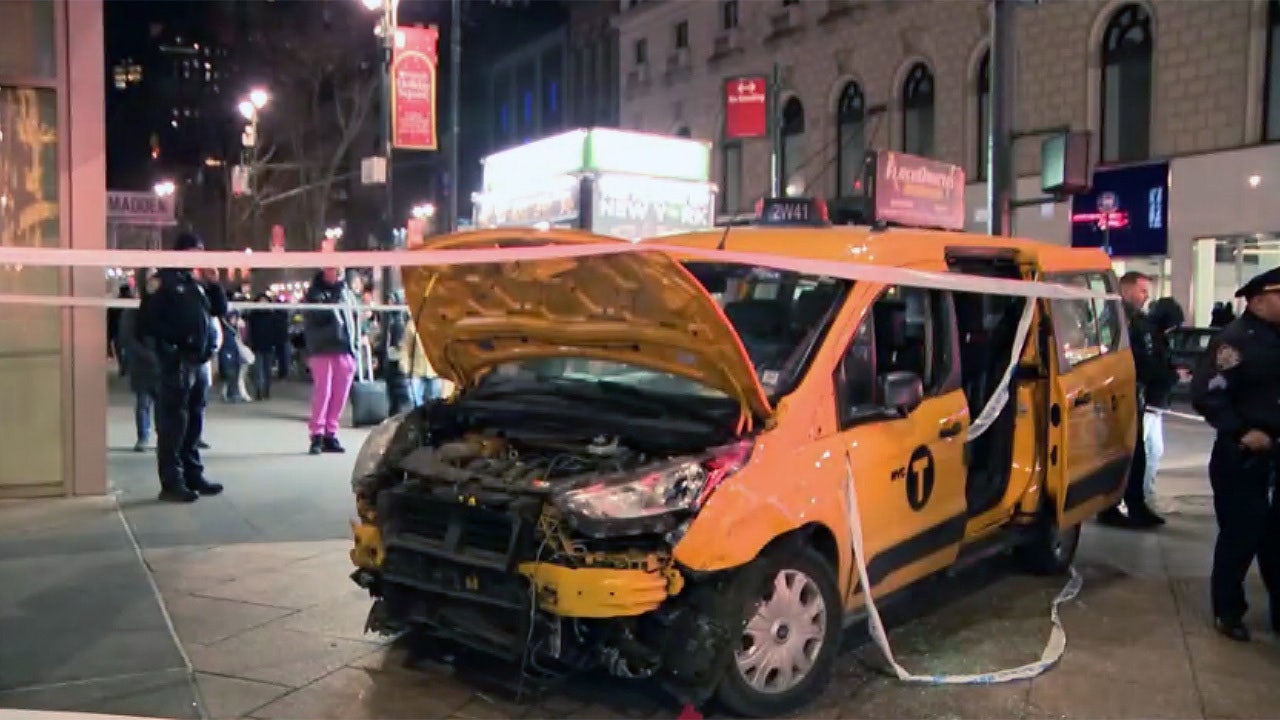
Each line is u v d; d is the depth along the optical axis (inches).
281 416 570.6
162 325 331.3
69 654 203.5
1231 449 220.2
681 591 172.2
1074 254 279.6
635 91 1592.0
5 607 230.1
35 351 329.7
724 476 172.6
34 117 325.4
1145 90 954.7
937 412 217.0
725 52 1405.0
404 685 193.5
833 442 191.2
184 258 138.6
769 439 180.7
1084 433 263.4
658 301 173.9
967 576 268.1
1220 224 889.5
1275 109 857.5
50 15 324.8
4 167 322.7
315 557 273.1
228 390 652.7
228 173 1868.8
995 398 234.4
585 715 182.4
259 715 179.9
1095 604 247.3
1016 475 250.4
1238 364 217.6
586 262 172.6
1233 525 221.5
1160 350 331.6
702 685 170.1
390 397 536.1
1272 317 216.7
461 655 207.2
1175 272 925.8
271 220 2052.2
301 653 207.9
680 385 200.4
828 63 1251.8
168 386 333.4
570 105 1759.4
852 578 195.0
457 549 177.5
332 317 430.6
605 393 204.1
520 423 203.5
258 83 1952.5
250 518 314.8
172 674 194.7
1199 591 257.8
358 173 1846.7
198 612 230.4
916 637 222.8
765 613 179.8
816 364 192.4
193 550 278.4
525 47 1888.5
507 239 178.1
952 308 227.8
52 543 282.0
